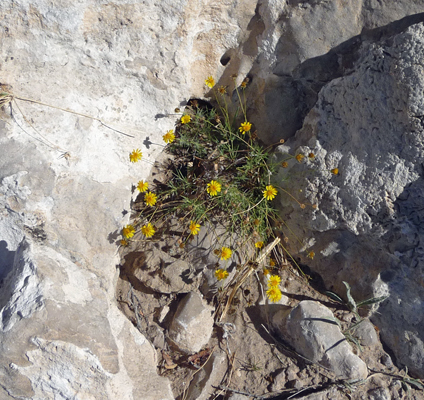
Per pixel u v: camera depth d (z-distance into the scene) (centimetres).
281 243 52
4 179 42
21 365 38
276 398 45
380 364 47
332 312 48
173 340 46
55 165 44
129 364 42
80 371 38
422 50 40
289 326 47
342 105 46
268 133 53
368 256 47
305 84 50
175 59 49
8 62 44
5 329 38
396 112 42
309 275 52
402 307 46
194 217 51
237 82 53
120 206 46
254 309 50
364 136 44
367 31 47
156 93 51
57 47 46
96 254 45
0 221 44
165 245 50
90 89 47
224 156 54
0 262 45
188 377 46
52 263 42
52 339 38
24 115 44
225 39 51
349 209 45
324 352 45
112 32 46
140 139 50
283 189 50
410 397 46
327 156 46
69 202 44
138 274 48
